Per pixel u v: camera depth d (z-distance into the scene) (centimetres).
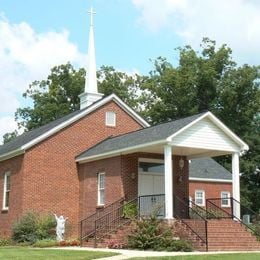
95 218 2852
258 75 5550
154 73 5978
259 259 1641
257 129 5666
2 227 3284
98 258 1678
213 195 4303
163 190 2881
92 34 3766
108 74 6231
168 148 2395
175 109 5609
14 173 3200
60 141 3177
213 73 5516
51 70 6278
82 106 3719
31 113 6278
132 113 3478
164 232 2169
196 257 1661
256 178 5650
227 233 2298
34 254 1825
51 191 3092
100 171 2950
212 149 2547
